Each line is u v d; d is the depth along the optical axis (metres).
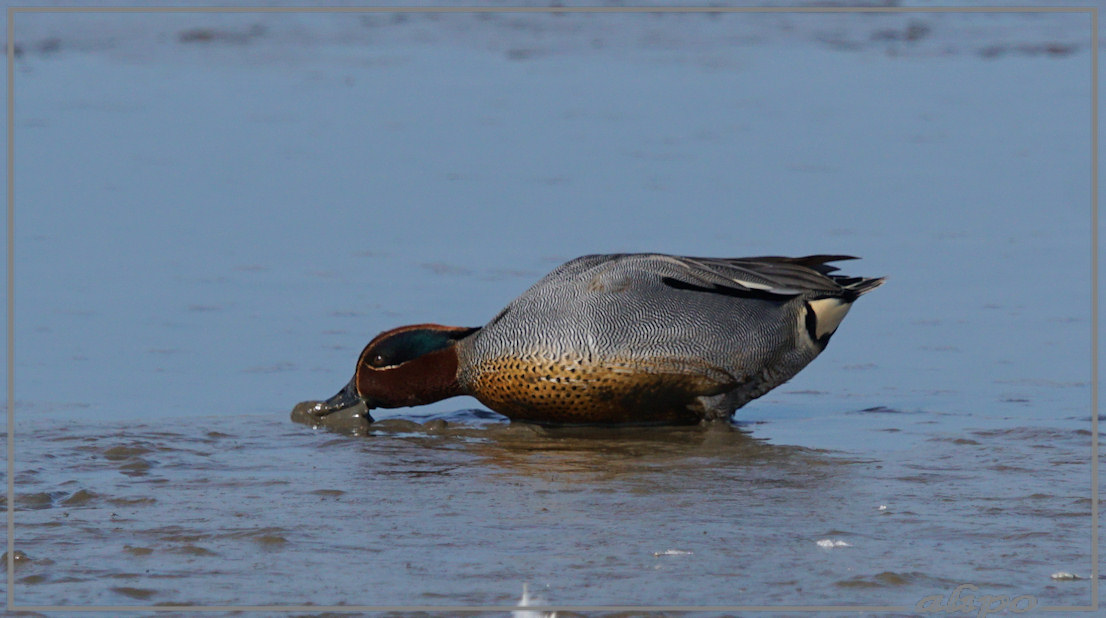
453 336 13.30
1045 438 11.99
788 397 13.95
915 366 14.85
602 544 8.95
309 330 15.95
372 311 16.64
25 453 11.50
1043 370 14.57
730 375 12.80
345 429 12.93
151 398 13.59
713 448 11.98
